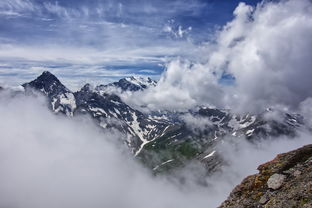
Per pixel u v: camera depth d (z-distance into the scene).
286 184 27.67
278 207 25.20
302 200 23.97
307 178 26.45
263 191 29.11
